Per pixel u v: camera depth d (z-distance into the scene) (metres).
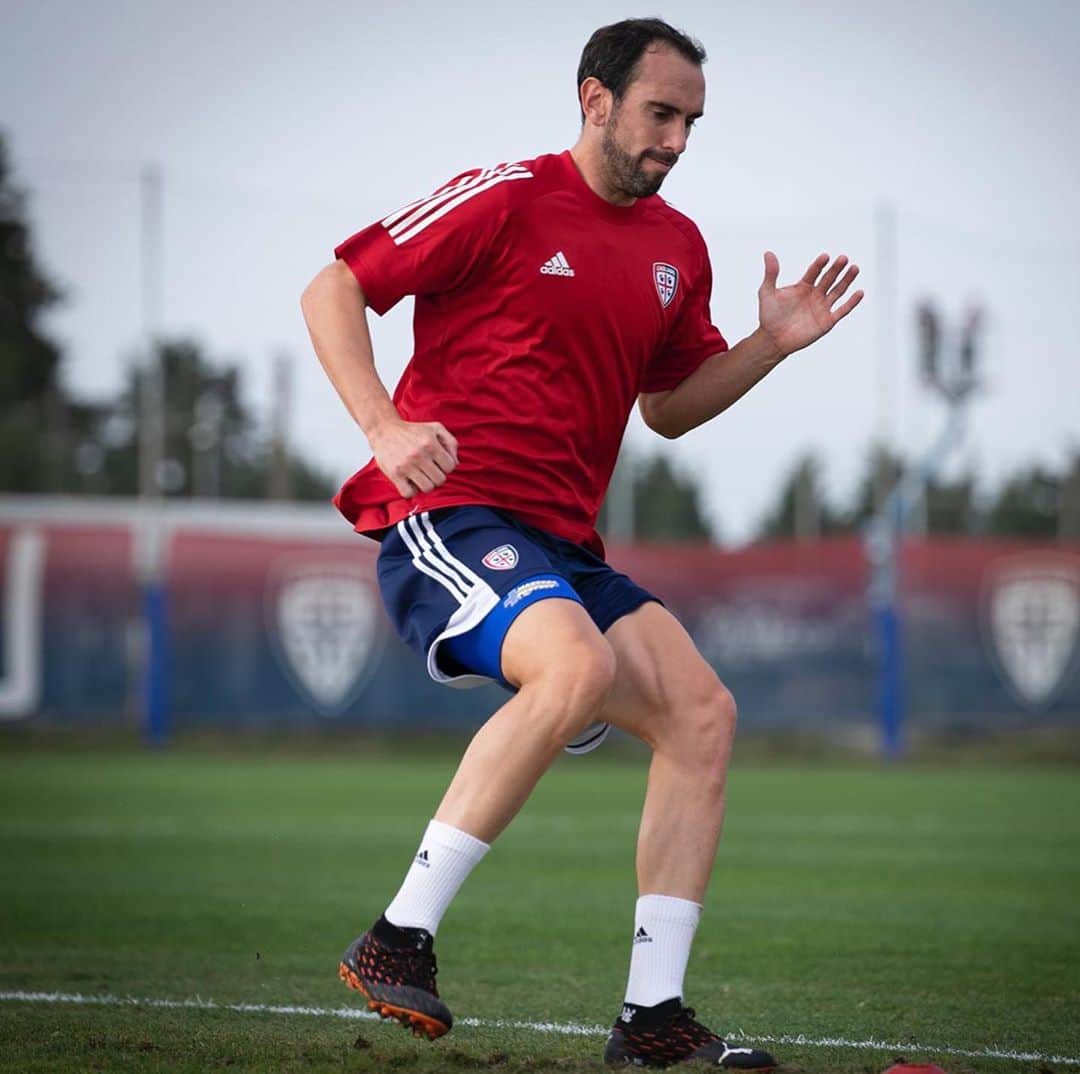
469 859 13.30
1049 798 52.38
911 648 69.94
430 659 14.08
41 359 102.94
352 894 28.36
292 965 20.77
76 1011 17.00
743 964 21.28
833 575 70.38
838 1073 13.78
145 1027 15.90
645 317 14.91
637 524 89.50
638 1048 13.99
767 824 43.03
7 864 32.84
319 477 81.94
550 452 14.76
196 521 69.44
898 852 36.09
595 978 20.09
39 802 47.66
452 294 14.64
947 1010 17.95
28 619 67.94
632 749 79.31
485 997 18.61
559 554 14.95
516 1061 14.01
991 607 69.88
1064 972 20.66
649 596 14.77
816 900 28.00
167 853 35.00
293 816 43.97
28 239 101.25
